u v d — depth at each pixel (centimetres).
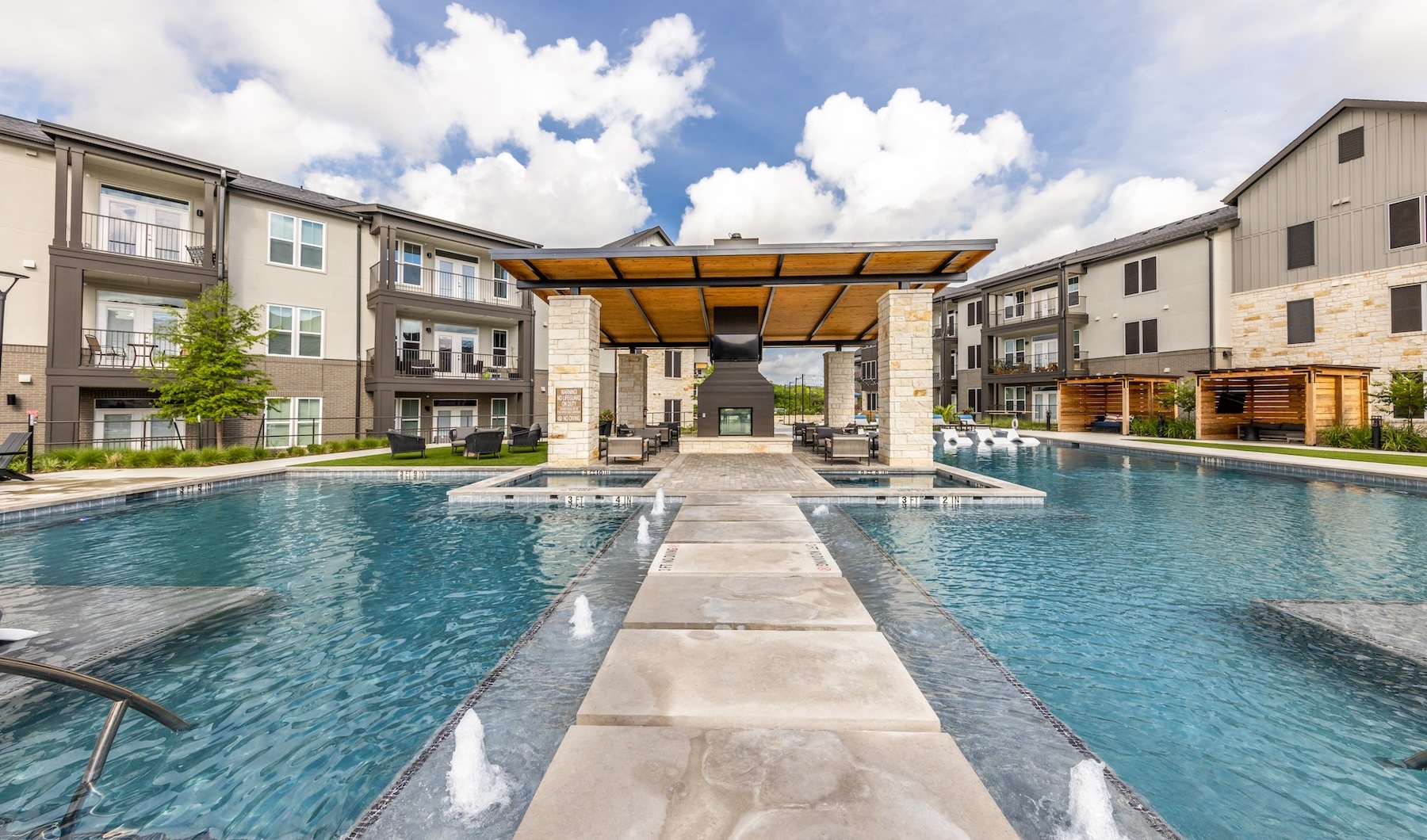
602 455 1382
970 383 3334
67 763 249
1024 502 821
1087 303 2553
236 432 1636
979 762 226
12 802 224
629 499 839
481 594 466
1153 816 197
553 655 329
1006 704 272
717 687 250
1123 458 1509
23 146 1354
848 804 174
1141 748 256
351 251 1891
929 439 1146
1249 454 1340
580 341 1186
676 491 836
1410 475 971
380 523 727
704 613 347
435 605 441
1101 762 228
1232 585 481
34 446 1301
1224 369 1772
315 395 1800
